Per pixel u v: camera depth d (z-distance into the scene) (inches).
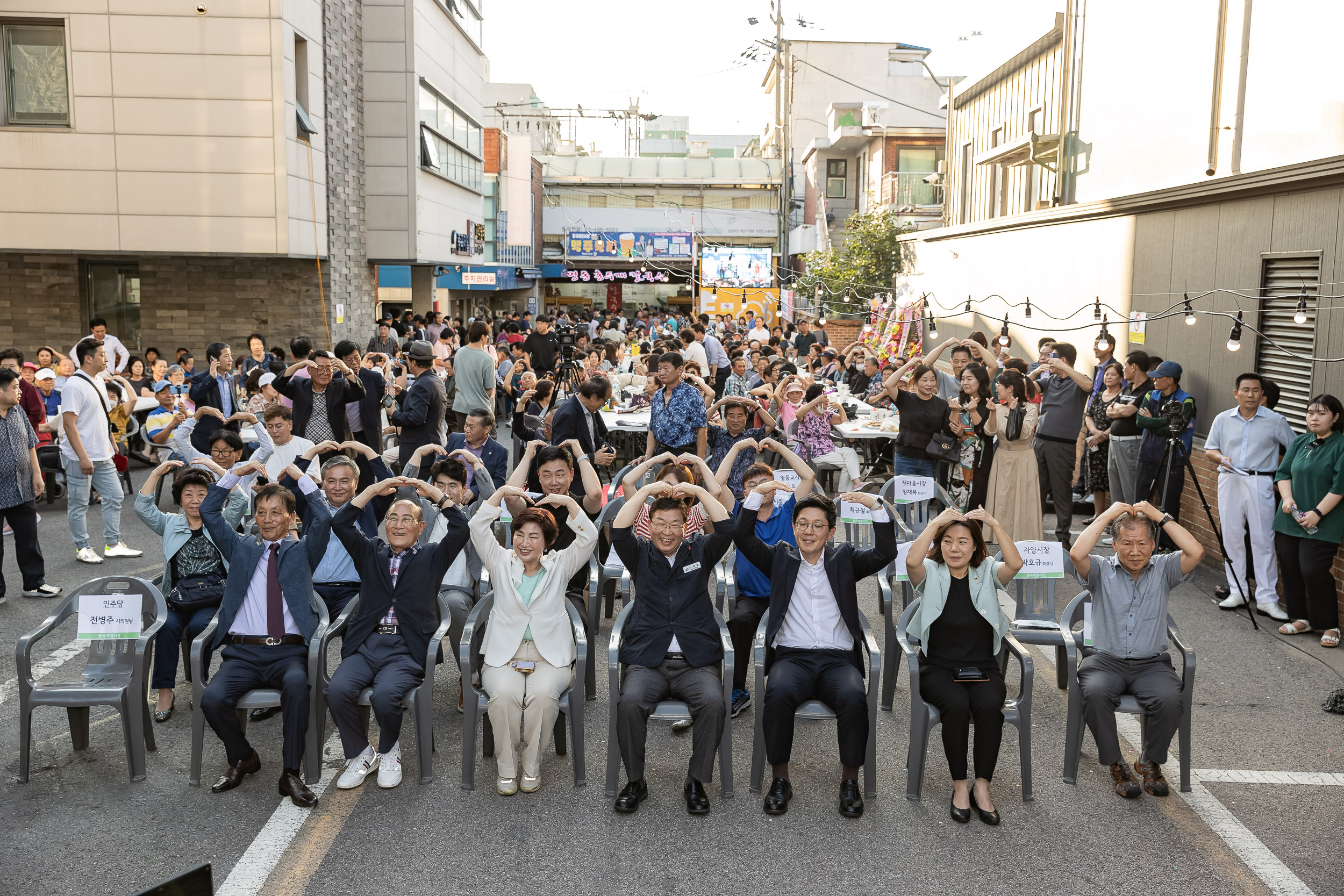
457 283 1194.6
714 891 170.2
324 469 222.1
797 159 2003.0
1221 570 359.6
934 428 367.6
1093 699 205.3
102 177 631.2
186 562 244.8
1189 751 206.4
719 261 1166.3
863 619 213.9
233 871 174.6
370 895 168.2
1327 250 307.1
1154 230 420.8
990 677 203.2
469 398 515.5
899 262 1155.3
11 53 625.0
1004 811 198.8
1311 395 314.3
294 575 214.4
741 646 241.1
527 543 207.3
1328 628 289.6
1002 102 702.5
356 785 205.2
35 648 278.7
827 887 171.6
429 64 920.9
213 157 636.1
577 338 759.7
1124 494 375.9
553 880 173.2
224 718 201.9
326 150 741.3
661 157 2187.5
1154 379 349.7
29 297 696.4
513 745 202.5
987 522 209.2
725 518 213.6
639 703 196.1
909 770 203.8
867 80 1969.7
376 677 209.3
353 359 394.3
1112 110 480.4
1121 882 174.4
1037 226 549.0
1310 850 184.9
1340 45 306.8
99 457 362.9
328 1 746.2
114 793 202.4
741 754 224.5
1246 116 360.5
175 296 720.3
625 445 569.6
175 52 626.5
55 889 168.7
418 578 216.5
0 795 201.3
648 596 212.5
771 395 446.9
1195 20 396.8
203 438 437.1
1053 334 527.2
